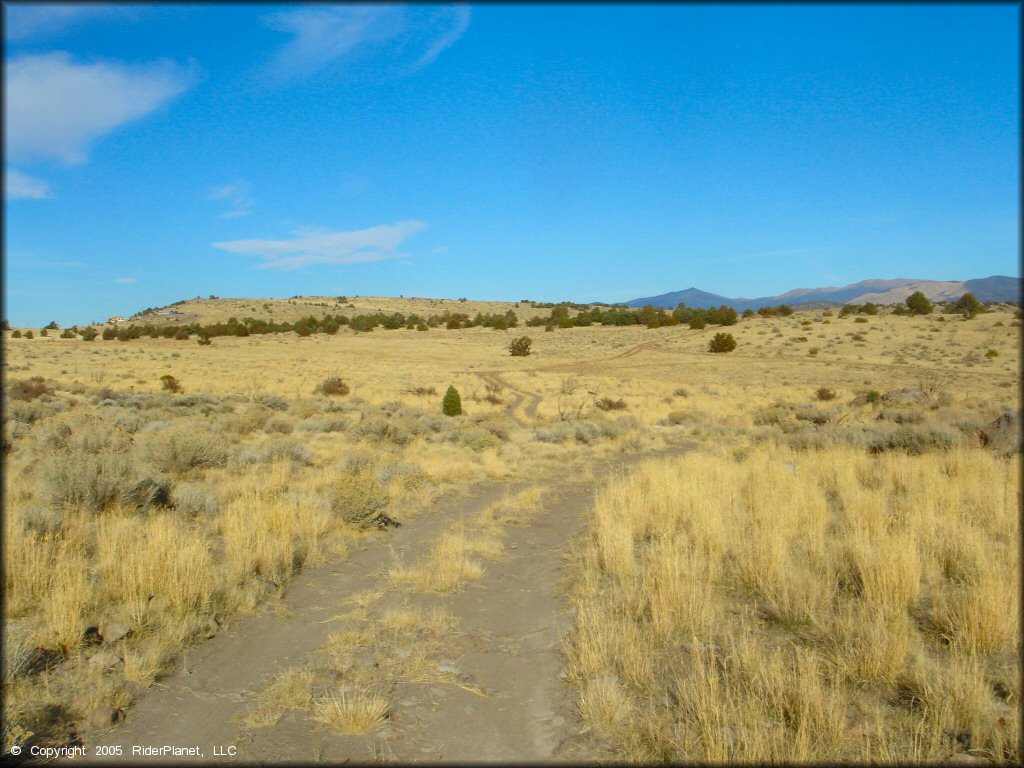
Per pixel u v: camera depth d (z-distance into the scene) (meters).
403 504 13.62
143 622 6.63
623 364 83.75
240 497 12.25
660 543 9.31
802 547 8.94
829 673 5.44
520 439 26.75
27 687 5.28
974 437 19.03
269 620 7.20
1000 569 7.15
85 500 10.62
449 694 5.56
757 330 102.62
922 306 105.31
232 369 68.88
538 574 9.09
